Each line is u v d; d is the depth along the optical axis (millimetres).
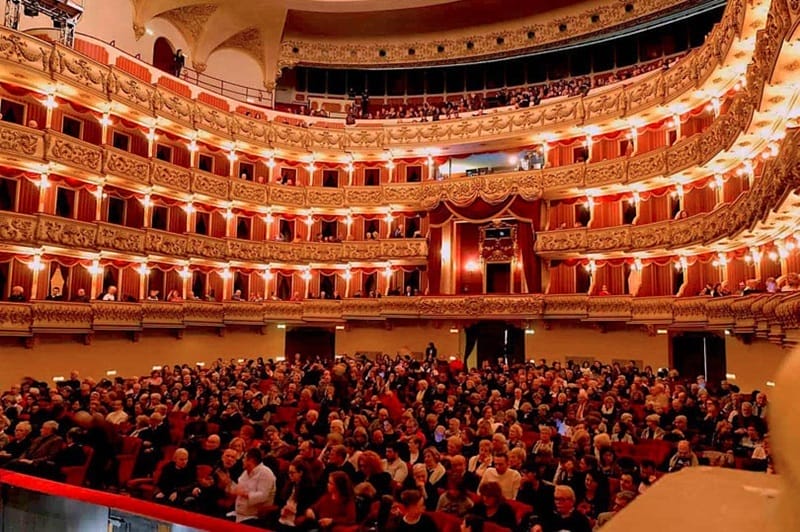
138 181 26125
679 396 12406
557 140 30500
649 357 25188
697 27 30016
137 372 25625
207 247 29672
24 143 21344
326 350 33906
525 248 29516
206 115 29828
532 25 33781
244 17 34188
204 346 29344
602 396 13844
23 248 21625
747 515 1425
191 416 12773
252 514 7109
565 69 34219
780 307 11398
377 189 33094
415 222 33844
